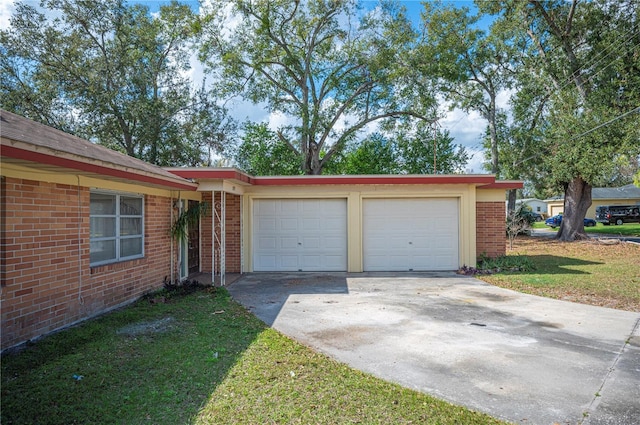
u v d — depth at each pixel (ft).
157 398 11.85
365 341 17.70
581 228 74.43
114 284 23.77
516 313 22.68
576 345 17.13
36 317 17.74
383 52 78.69
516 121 91.35
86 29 68.39
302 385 12.88
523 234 86.12
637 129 61.00
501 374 14.02
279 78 89.10
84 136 68.23
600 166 64.23
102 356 15.38
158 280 29.55
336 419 10.75
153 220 28.96
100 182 22.38
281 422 10.58
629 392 12.58
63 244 19.56
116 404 11.46
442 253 39.63
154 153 69.72
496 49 88.79
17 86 64.13
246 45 82.69
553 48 77.92
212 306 24.32
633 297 26.81
